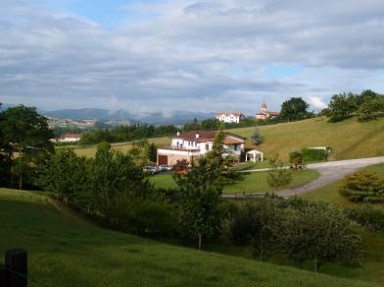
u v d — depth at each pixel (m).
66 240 20.00
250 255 32.78
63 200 50.12
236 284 13.90
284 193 62.28
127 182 43.12
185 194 34.44
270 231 31.61
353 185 57.00
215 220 35.03
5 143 66.75
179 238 35.59
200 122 184.62
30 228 23.83
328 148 100.38
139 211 35.47
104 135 149.62
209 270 15.57
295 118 172.25
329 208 31.30
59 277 12.70
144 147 89.50
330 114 125.50
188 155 102.69
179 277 13.86
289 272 17.28
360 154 100.06
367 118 118.75
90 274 13.26
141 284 12.62
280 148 114.06
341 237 28.83
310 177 71.25
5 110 69.38
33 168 65.94
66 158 51.06
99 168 44.28
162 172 92.31
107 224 40.69
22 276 5.58
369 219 40.41
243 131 136.75
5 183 68.56
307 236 28.81
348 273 28.92
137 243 21.45
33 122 68.06
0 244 16.48
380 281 27.52
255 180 71.62
